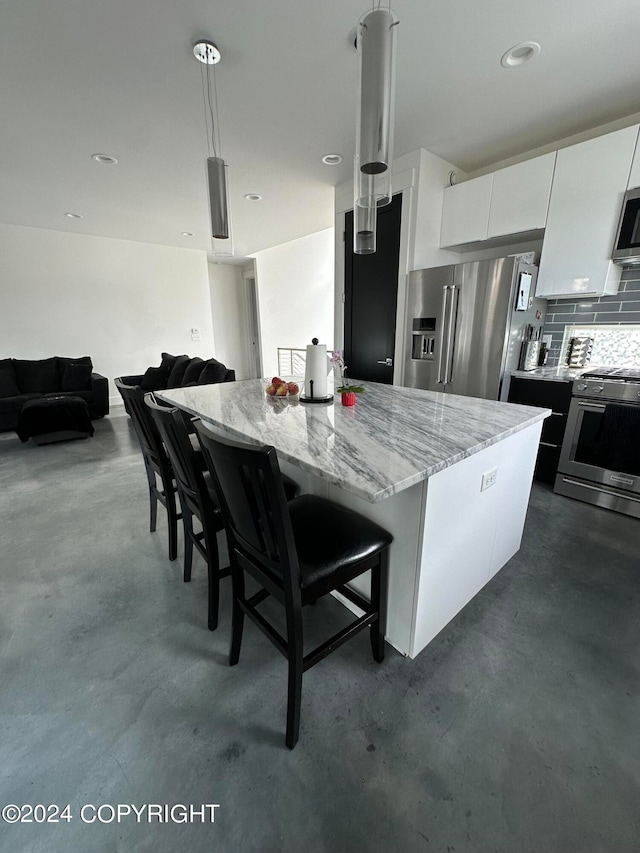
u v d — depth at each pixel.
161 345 6.38
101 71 1.98
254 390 2.26
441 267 2.92
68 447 3.88
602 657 1.34
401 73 2.05
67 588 1.74
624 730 1.10
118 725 1.13
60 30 1.69
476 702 1.19
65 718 1.16
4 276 4.93
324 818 0.92
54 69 1.95
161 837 0.89
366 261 3.54
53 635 1.47
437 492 1.14
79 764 1.03
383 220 3.31
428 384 3.21
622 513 2.35
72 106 2.28
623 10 1.62
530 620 1.51
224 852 0.86
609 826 0.89
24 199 3.88
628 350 2.67
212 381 3.98
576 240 2.47
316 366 1.83
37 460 3.49
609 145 2.25
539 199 2.60
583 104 2.36
